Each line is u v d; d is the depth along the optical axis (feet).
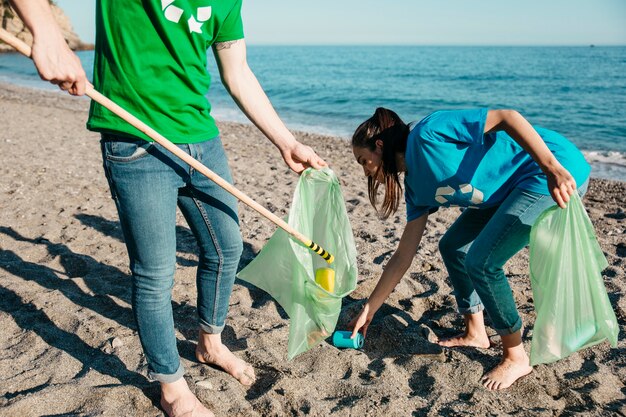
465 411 8.36
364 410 8.35
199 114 7.48
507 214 8.41
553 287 8.30
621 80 115.24
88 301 11.39
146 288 7.45
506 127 7.93
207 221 8.02
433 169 8.41
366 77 131.34
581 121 57.21
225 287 8.63
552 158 7.72
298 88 97.25
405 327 10.93
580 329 8.44
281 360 9.67
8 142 27.63
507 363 9.18
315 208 9.29
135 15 6.65
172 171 7.25
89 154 25.79
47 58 5.93
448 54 339.36
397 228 16.65
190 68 7.11
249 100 8.41
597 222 17.95
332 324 8.72
